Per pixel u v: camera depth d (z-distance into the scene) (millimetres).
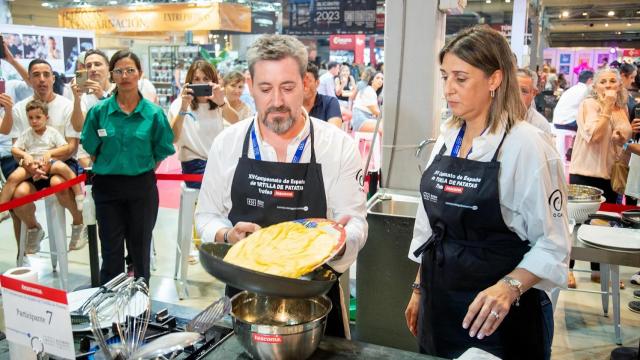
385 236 2502
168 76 8805
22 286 999
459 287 1488
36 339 1013
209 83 3426
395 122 2754
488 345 1475
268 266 1063
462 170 1455
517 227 1416
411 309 1727
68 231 4844
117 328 1130
